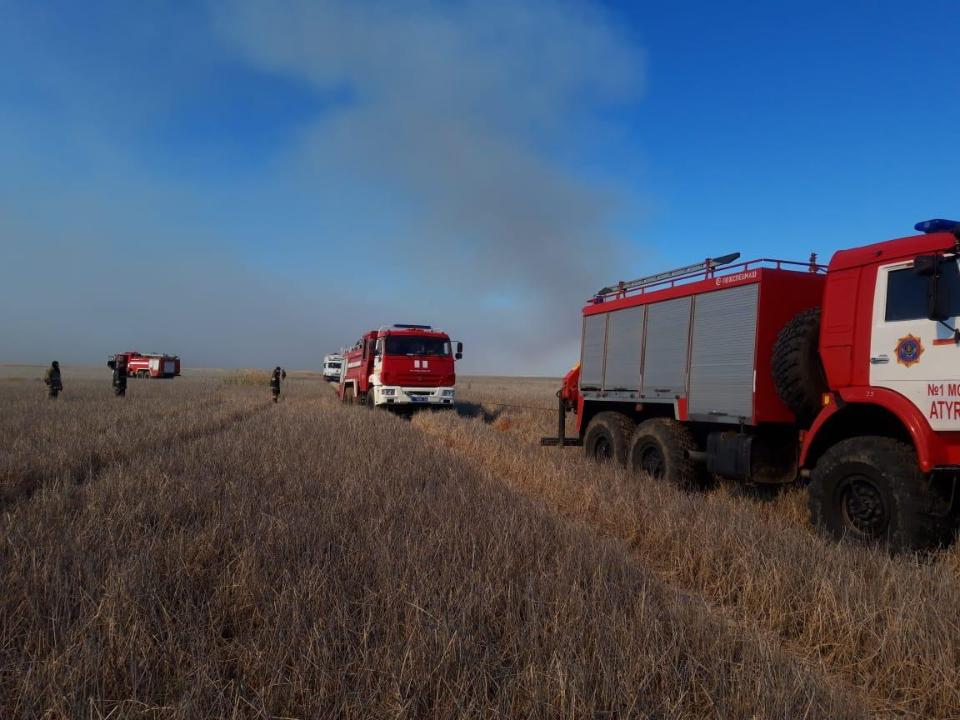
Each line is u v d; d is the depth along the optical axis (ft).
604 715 10.05
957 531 20.51
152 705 10.32
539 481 32.89
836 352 23.98
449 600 13.56
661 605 14.26
